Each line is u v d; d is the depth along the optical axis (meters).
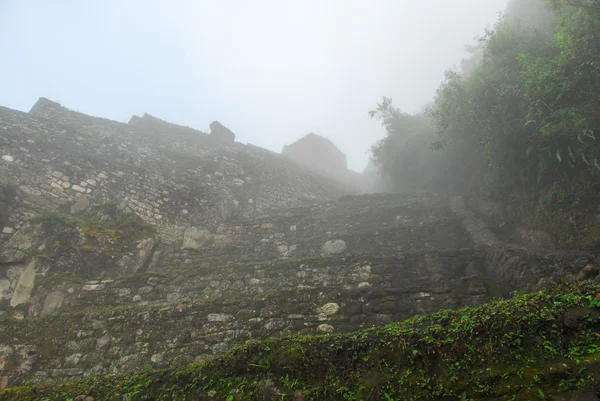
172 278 8.52
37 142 11.58
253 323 6.41
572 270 5.55
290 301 6.55
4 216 9.40
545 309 3.69
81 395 4.63
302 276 8.19
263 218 12.61
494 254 7.30
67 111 14.79
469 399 3.27
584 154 6.59
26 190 10.41
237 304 6.67
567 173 7.25
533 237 7.59
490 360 3.50
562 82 6.17
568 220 7.02
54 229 9.02
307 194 18.34
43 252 8.55
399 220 11.23
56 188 10.93
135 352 6.42
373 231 10.07
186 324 6.59
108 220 10.62
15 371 6.32
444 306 6.21
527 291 6.08
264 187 16.89
